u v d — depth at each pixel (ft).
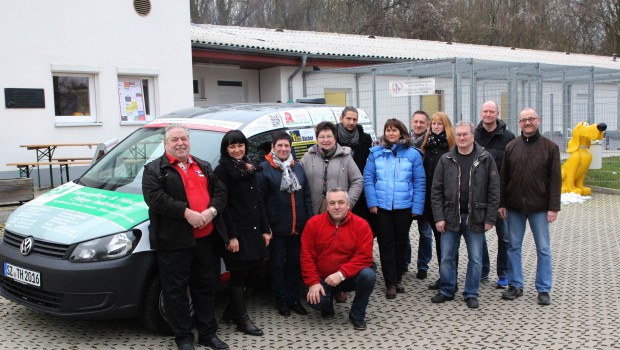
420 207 18.57
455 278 18.26
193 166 14.12
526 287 19.66
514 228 18.31
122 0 38.73
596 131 38.40
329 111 20.89
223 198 14.28
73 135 37.27
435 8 108.68
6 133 34.81
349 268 15.49
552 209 17.58
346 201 15.62
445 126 18.85
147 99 41.01
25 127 35.42
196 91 48.34
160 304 14.75
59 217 15.20
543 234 17.90
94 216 14.89
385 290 19.35
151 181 13.34
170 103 41.47
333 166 17.49
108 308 13.96
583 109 67.51
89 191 16.80
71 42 36.83
